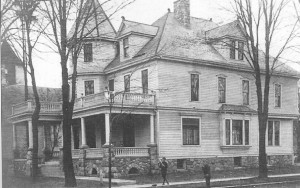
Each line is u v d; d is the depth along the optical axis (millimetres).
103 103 29625
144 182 25328
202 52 35562
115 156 29203
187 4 38469
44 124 40156
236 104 36906
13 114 36875
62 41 22453
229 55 36656
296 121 54938
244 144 36688
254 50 27062
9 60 31875
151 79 32531
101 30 38344
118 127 35375
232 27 36875
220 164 35062
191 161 33250
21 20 18609
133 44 35406
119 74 36500
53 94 54781
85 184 23672
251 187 22047
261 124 26719
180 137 32938
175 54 32906
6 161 30328
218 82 35875
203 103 34562
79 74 37969
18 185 24781
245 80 37906
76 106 33562
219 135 35406
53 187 22719
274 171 33719
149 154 31078
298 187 21953
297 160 51031
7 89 48688
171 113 32594
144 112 31281
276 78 40500
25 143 45938
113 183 24078
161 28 36844
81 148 32094
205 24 40688
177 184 23328
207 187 21531
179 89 33188
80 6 21891
